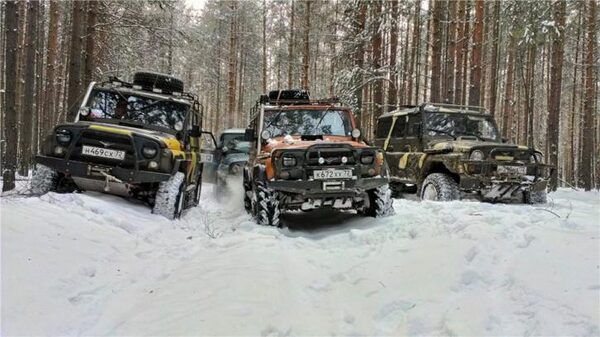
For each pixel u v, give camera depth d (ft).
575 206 27.20
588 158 56.90
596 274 9.78
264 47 104.37
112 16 43.88
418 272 12.13
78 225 15.60
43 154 22.00
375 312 10.14
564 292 9.29
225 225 21.97
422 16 64.39
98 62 52.75
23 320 9.16
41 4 72.33
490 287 10.54
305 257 15.06
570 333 7.91
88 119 25.17
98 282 12.02
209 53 95.35
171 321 9.50
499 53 76.07
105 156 21.45
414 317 9.48
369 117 82.12
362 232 17.78
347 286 12.04
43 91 79.30
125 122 25.27
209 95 144.05
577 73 89.97
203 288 11.44
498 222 16.20
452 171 27.50
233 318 9.52
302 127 24.97
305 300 11.09
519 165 27.09
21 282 10.46
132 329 9.25
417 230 17.06
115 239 15.79
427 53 85.76
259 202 20.33
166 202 21.79
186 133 26.81
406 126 33.96
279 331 9.04
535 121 111.24
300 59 87.04
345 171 20.20
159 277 13.12
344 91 49.26
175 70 96.32
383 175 21.31
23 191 22.91
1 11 69.62
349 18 51.13
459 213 19.45
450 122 32.24
